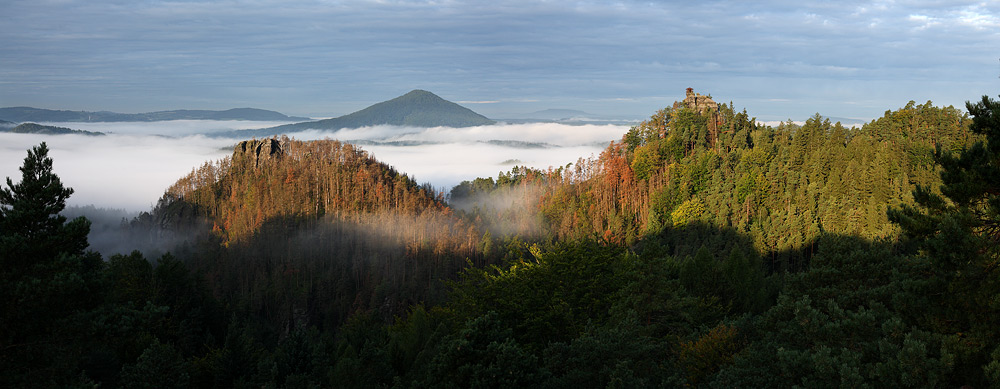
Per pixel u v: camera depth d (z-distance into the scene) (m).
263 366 52.03
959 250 22.52
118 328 25.52
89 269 28.66
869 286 34.56
